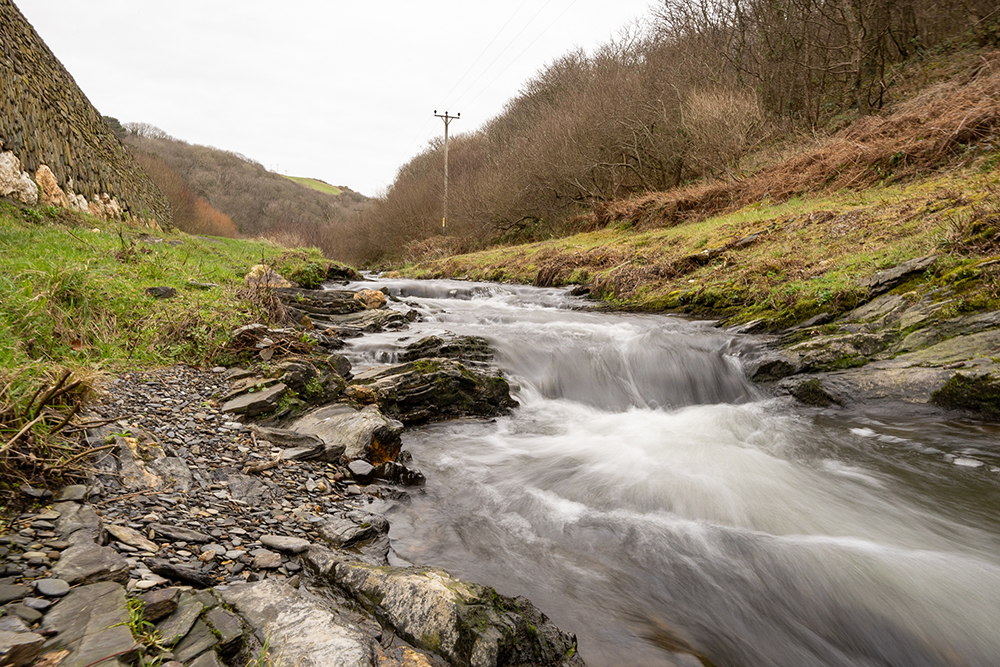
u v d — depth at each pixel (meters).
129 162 18.28
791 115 19.84
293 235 37.62
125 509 2.70
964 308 6.00
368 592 2.46
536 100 33.28
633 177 22.08
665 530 3.72
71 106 14.09
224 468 3.49
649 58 23.34
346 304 9.09
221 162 91.31
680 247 12.80
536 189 25.31
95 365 4.38
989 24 16.28
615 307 11.45
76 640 1.68
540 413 6.36
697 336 8.13
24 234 7.58
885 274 7.21
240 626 2.00
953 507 3.99
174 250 10.46
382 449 4.32
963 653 2.75
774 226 11.28
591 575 3.18
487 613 2.33
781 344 7.25
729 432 5.68
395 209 37.41
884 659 2.76
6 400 2.80
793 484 4.39
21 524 2.29
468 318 10.08
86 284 5.44
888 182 11.45
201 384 4.85
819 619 2.95
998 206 7.00
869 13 17.39
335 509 3.44
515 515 3.86
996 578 3.21
